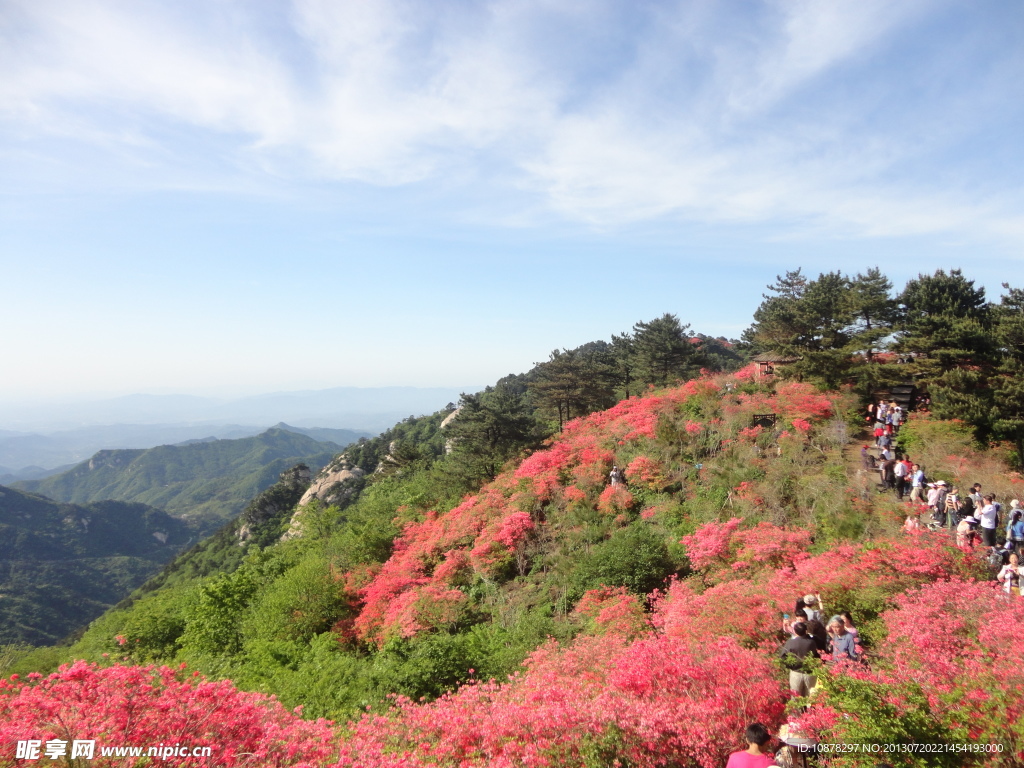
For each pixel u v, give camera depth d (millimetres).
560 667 10461
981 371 20969
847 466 19141
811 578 11609
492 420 33312
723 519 17953
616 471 22359
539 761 6566
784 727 6574
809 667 7598
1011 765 5570
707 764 6512
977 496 13781
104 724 6500
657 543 16672
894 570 11312
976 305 23438
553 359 38281
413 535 27438
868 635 9742
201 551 86562
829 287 27781
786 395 23875
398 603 18844
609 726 6906
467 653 13484
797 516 16859
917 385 22734
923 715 6023
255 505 88188
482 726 7539
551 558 19484
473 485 32688
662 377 39312
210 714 7133
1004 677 6621
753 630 10133
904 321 24375
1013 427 18453
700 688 7895
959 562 11195
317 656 16344
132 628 29156
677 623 11570
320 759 7211
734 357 61625
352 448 99625
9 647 29000
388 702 11703
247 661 18562
